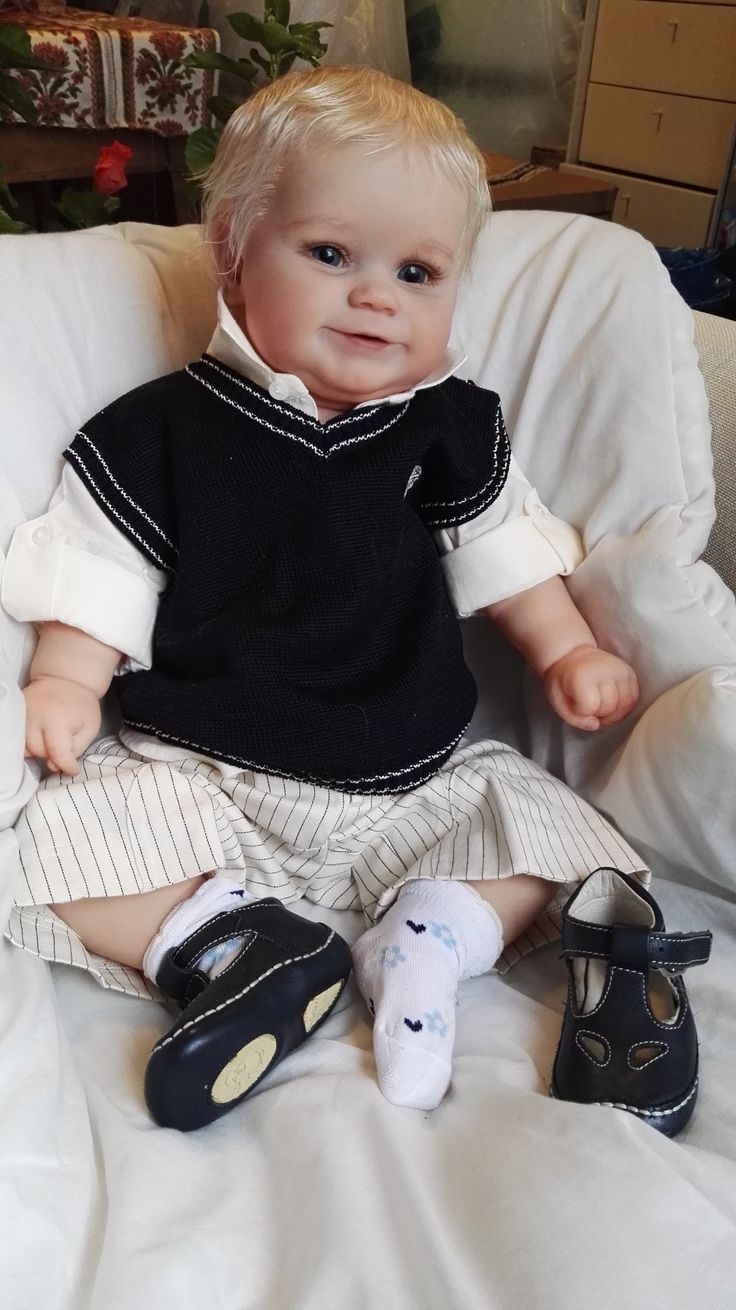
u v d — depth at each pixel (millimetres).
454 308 899
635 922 773
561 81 2451
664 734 798
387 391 845
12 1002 655
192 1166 622
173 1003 762
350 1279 542
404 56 2215
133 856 762
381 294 780
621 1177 566
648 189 2277
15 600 820
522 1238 546
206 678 840
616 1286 516
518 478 951
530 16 2365
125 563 843
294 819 824
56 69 1552
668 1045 687
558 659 908
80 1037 714
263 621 833
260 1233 588
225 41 2137
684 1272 524
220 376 836
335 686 847
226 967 703
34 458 844
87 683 832
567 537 938
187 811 785
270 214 782
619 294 924
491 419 931
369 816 852
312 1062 710
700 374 944
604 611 906
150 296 925
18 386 841
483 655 1045
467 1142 629
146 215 2123
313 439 825
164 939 742
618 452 912
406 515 889
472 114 2479
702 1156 626
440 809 860
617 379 913
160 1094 635
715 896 836
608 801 866
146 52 1840
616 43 2264
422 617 890
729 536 1021
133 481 834
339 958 722
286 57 1529
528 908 814
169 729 829
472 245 854
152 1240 569
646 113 2252
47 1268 545
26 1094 599
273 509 828
